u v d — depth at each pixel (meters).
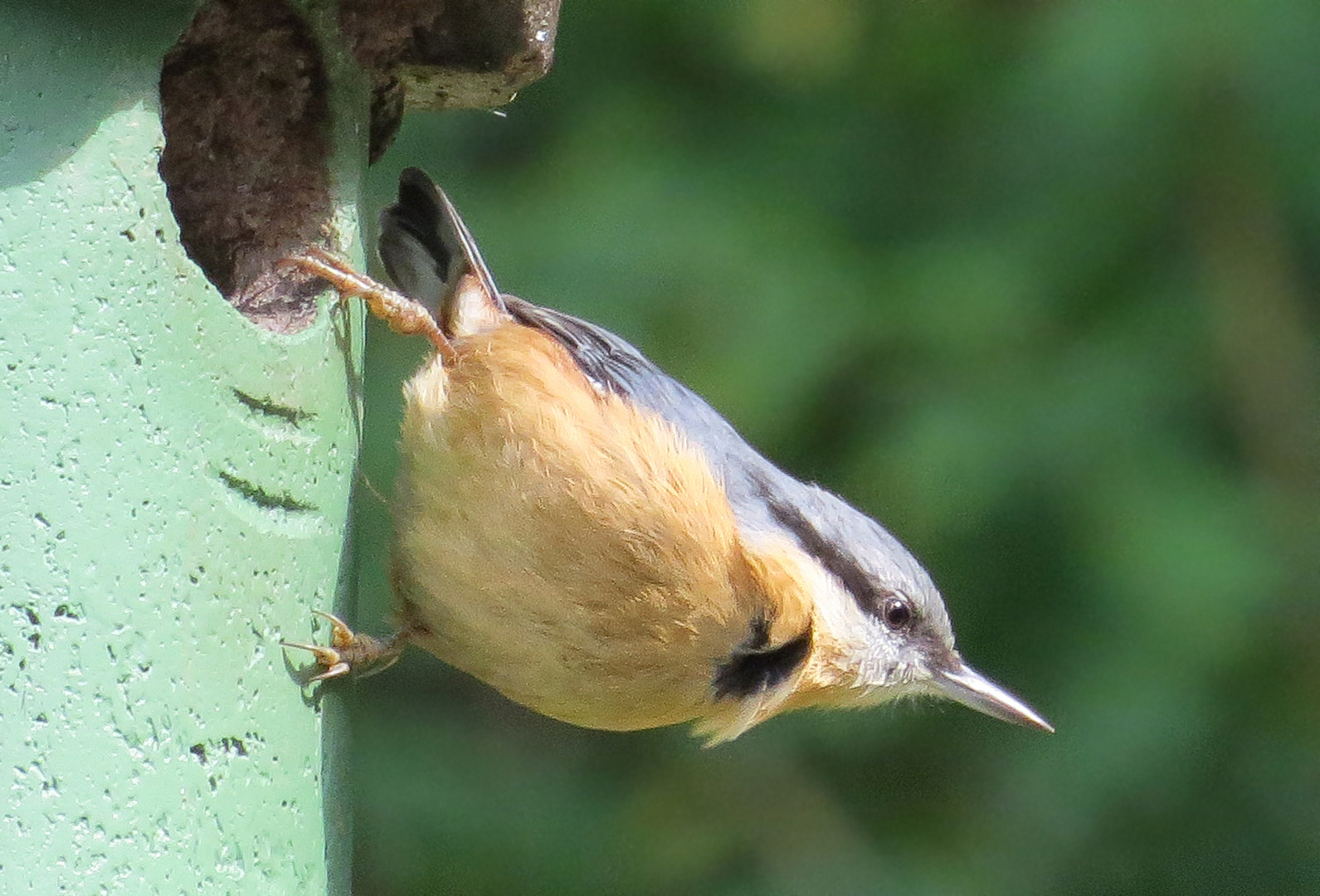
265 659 5.64
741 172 11.53
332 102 6.23
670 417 6.86
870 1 11.85
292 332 5.92
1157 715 10.86
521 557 6.25
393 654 6.41
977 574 11.20
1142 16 11.14
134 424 5.28
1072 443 10.98
